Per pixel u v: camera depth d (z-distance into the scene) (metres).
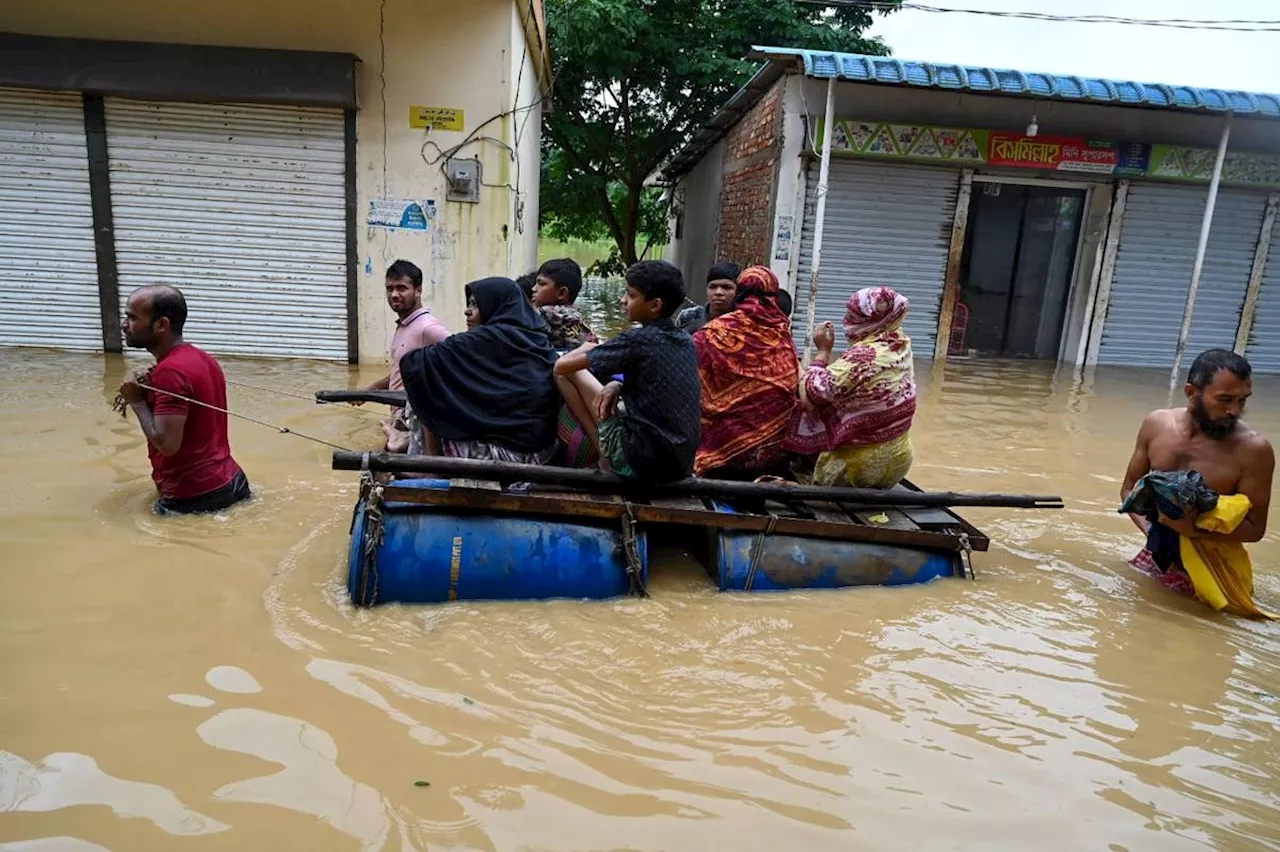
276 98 8.69
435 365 4.19
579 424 4.42
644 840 2.29
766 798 2.49
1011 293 12.81
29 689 2.84
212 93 8.64
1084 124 11.59
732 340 4.58
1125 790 2.63
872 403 4.36
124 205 9.10
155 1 8.59
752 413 4.58
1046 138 11.42
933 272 12.12
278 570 3.87
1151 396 9.95
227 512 4.57
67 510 4.47
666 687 3.09
